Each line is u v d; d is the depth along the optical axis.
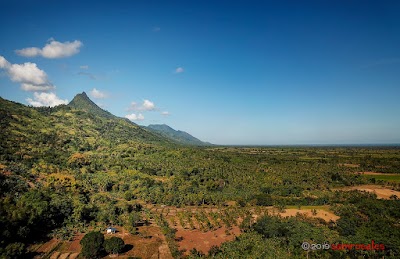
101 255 79.94
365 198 128.12
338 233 90.81
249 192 151.50
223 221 109.56
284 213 117.44
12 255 70.56
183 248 85.19
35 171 137.38
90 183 152.62
